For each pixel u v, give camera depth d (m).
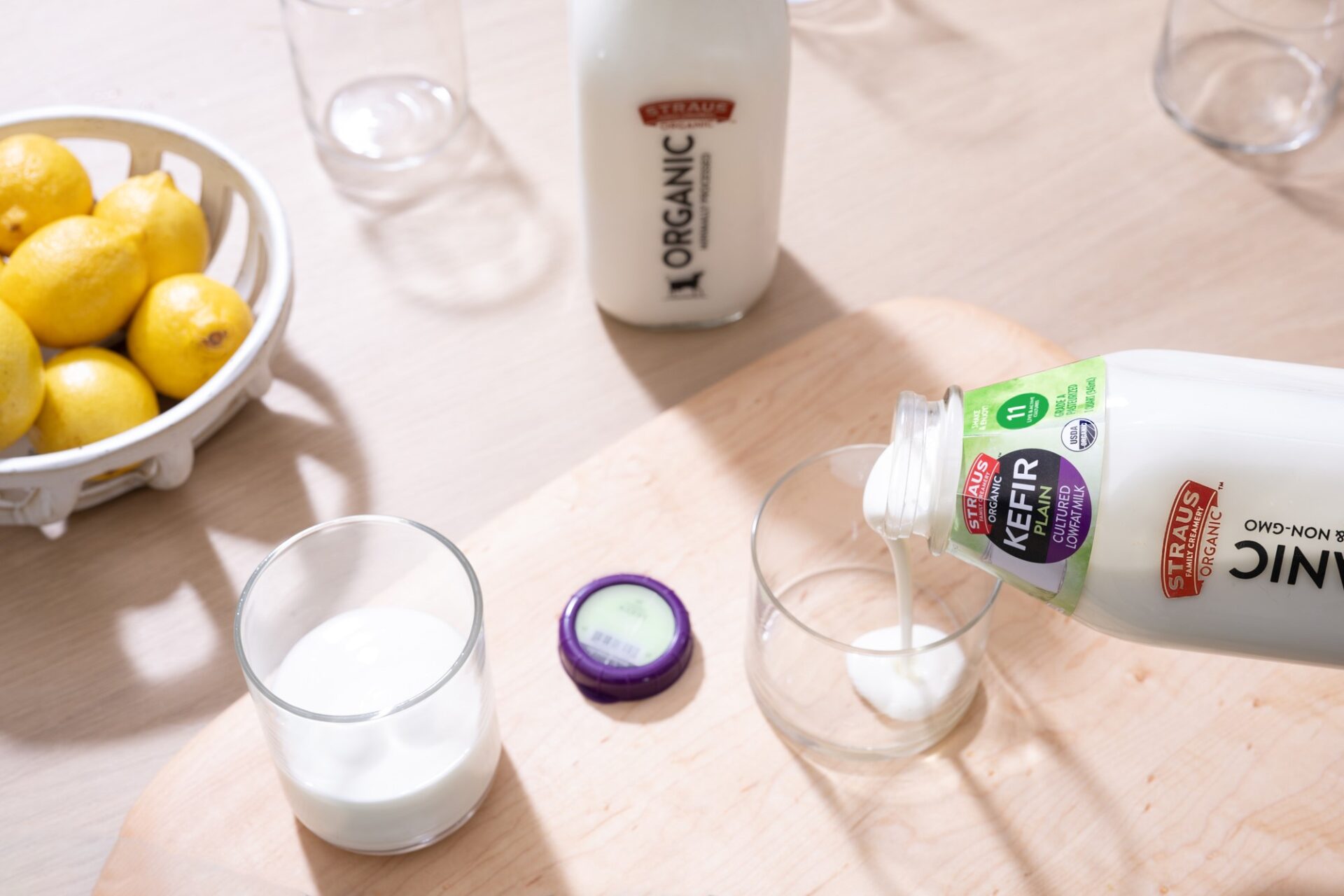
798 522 0.78
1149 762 0.75
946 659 0.72
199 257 0.84
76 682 0.78
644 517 0.82
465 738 0.71
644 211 0.83
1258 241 0.94
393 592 0.76
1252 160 0.97
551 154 0.98
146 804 0.74
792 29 1.04
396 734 0.70
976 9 1.06
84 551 0.82
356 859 0.73
